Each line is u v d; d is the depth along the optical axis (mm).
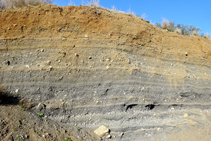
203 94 5844
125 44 5305
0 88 3582
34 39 4430
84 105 3980
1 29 4348
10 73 3797
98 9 5988
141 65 5152
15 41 4262
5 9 5031
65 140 3139
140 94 4582
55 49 4453
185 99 5414
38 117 3445
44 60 4195
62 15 5086
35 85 3820
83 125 3793
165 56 6051
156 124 4410
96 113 4008
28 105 3561
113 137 3820
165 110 4910
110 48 5020
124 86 4492
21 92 3676
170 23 9359
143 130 4148
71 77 4148
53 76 4023
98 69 4473
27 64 4027
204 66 6805
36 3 5594
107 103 4164
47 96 3801
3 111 3143
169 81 5371
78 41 4785
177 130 4488
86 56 4605
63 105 3809
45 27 4691
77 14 5324
